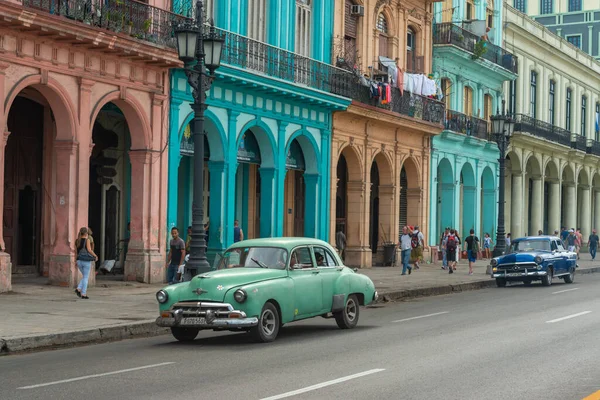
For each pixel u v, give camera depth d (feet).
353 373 35.60
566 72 199.11
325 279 51.65
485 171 160.86
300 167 107.65
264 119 97.71
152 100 82.07
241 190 105.29
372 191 128.98
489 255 157.28
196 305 45.78
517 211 172.65
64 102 72.64
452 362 38.65
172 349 44.47
